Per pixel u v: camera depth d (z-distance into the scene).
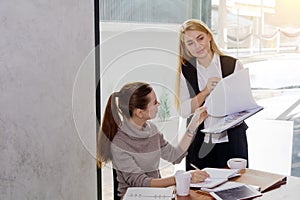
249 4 3.41
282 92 3.45
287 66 3.43
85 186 2.21
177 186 1.80
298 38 3.39
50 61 1.81
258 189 1.88
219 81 1.80
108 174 2.52
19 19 1.62
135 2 2.75
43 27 1.75
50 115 1.82
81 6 2.09
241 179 2.02
